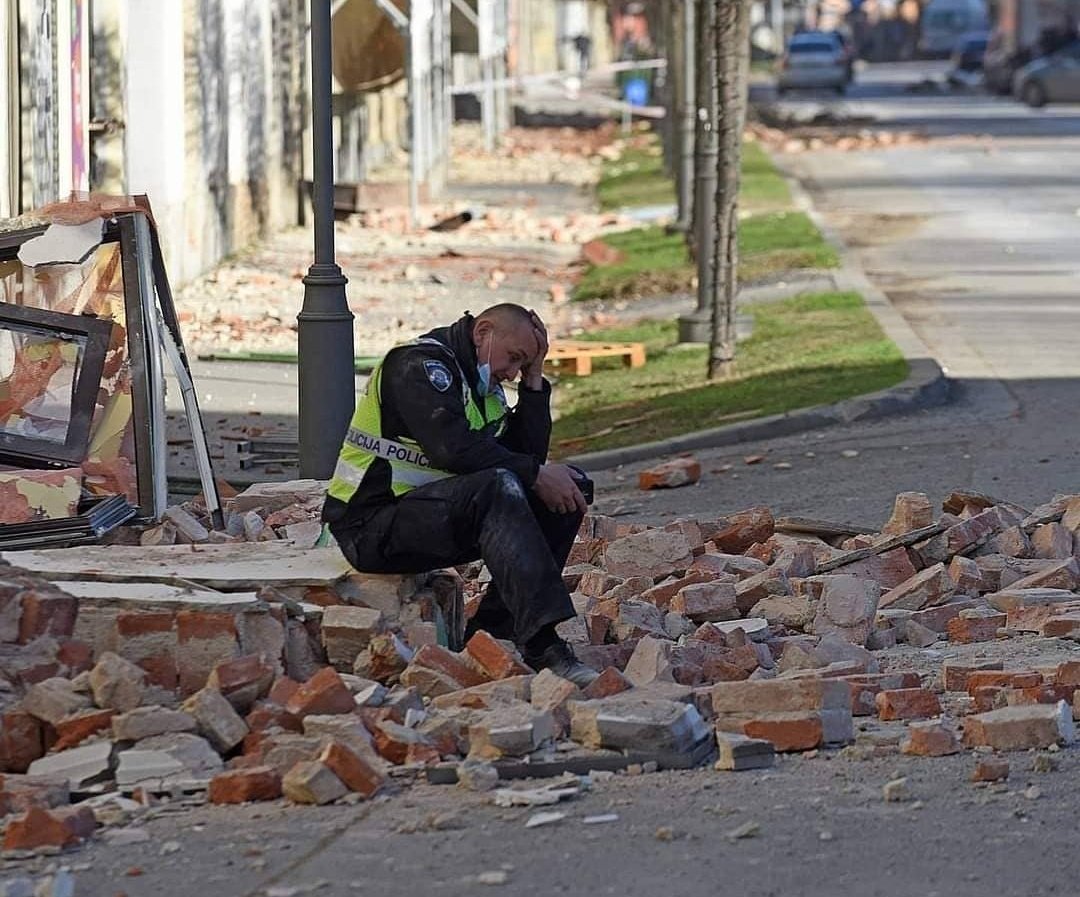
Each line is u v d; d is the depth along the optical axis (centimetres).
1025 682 1788
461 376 1841
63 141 4462
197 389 4066
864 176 10019
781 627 2069
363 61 8362
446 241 7319
